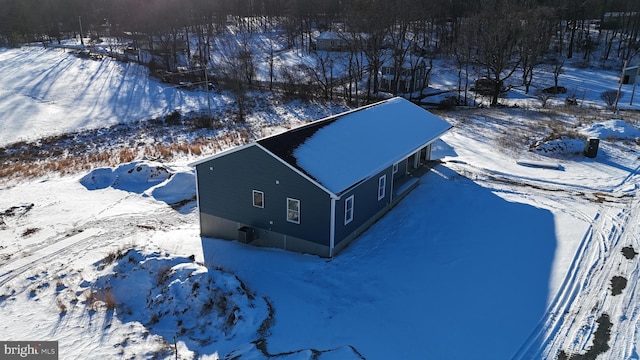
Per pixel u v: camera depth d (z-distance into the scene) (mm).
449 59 69625
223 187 19125
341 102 51062
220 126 42250
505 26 49281
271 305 14922
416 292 15586
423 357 12672
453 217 20531
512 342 13125
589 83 57656
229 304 14227
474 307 14734
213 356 12641
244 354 12641
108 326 14078
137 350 12953
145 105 48938
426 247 18375
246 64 55812
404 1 57375
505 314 14320
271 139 18281
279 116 45969
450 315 14391
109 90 53562
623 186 23516
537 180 24469
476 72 60969
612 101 45562
